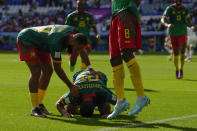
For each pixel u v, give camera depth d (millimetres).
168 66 55062
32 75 16969
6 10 132875
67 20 33656
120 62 16719
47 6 130875
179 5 36719
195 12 116688
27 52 16859
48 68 18062
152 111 18281
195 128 14352
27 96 23453
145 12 120500
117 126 14672
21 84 30562
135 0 16859
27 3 133250
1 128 14242
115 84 16516
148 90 27266
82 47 16125
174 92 26125
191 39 67500
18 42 17062
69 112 17297
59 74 16188
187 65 57594
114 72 16672
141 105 16188
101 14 107750
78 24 33688
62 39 15922
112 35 16812
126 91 26406
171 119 16172
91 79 16641
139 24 16703
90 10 109375
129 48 16234
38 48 17156
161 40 115188
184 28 36594
